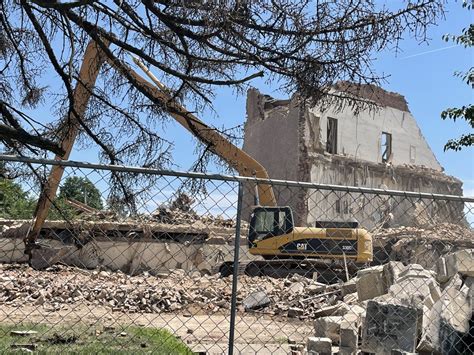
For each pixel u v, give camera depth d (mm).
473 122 9805
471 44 9398
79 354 6977
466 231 23391
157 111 7453
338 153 38625
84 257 19766
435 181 42500
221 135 7613
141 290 14781
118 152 7355
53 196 7328
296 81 6641
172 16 6395
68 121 7582
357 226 20625
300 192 20219
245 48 6516
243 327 11492
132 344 7867
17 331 8445
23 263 21047
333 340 8164
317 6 6293
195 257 21625
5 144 7180
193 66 7086
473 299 7695
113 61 7320
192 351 7879
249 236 19375
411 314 6832
